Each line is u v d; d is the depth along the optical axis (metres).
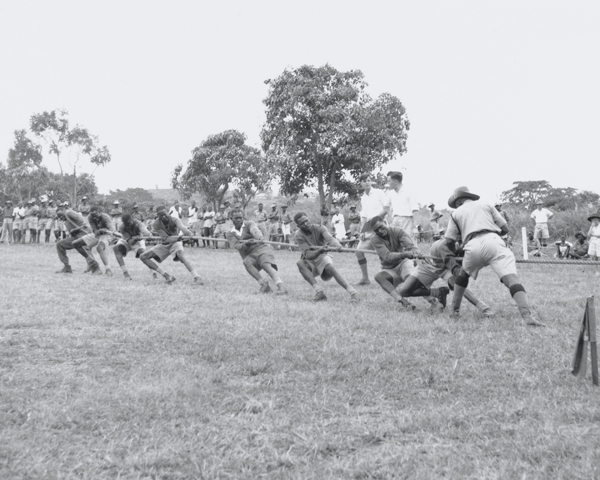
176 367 6.51
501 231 8.82
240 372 6.42
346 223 32.56
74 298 11.01
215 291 12.21
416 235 27.27
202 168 36.94
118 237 14.94
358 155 31.91
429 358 6.84
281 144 33.47
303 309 9.88
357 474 4.11
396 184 13.05
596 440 4.55
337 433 4.82
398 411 5.29
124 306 10.17
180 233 13.62
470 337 7.78
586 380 5.98
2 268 16.81
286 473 4.13
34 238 29.55
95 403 5.33
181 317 9.27
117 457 4.36
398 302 10.69
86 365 6.61
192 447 4.52
